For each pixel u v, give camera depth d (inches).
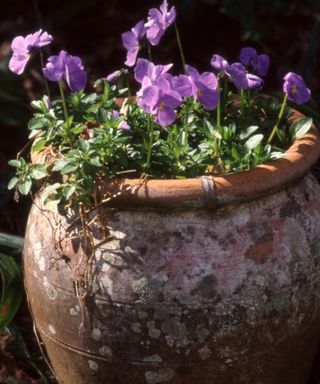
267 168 87.7
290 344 91.7
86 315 89.1
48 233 91.4
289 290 88.6
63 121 94.9
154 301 86.0
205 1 165.8
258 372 91.4
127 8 180.4
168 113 86.7
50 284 91.0
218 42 171.2
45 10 182.4
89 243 88.1
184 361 88.3
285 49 167.5
